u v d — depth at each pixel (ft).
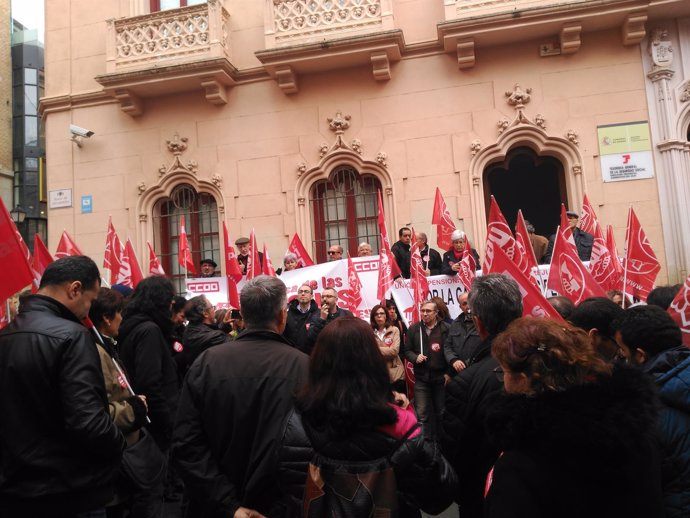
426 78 34.40
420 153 34.14
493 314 8.90
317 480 6.66
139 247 37.19
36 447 8.29
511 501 5.26
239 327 25.27
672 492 7.66
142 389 12.52
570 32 31.83
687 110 31.53
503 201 54.49
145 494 11.37
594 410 5.23
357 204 35.32
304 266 28.43
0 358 8.50
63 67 39.50
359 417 6.62
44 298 9.22
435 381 22.03
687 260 30.60
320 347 7.04
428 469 6.93
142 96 37.63
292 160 35.70
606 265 21.91
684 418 7.84
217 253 36.96
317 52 34.01
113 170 38.04
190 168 36.94
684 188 31.14
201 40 36.22
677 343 8.65
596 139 32.32
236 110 36.70
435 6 34.65
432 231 33.55
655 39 31.91
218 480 8.12
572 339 5.77
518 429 5.42
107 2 39.34
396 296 25.59
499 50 33.68
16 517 8.25
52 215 38.55
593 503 5.18
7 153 71.15
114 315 11.93
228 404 8.20
